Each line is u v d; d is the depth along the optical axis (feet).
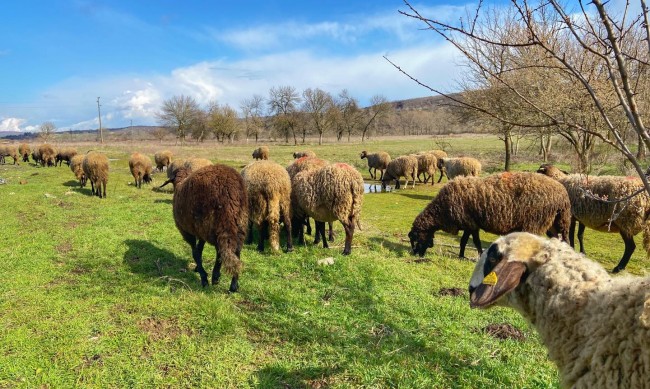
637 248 30.73
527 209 25.04
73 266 23.89
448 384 12.66
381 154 81.82
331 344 15.12
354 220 27.53
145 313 17.63
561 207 25.17
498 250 8.47
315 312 17.78
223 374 13.35
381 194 61.26
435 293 20.44
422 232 27.53
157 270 23.41
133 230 33.12
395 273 22.86
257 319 17.26
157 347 14.97
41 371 13.41
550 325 8.02
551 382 12.48
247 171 27.37
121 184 65.57
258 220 27.27
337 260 24.99
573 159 54.70
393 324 16.58
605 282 7.67
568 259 8.19
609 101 25.80
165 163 83.66
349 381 12.98
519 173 26.12
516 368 13.32
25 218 37.52
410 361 13.79
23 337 15.39
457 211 26.45
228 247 19.56
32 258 25.08
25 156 118.21
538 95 34.96
